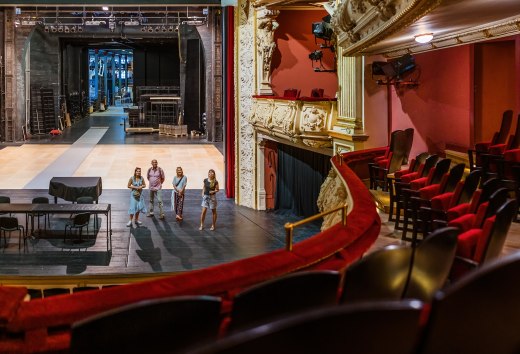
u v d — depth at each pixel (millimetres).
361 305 1604
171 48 48656
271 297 2662
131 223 17312
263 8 19672
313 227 17906
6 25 34188
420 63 13320
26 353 3088
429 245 3180
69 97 45844
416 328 1661
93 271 13117
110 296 3346
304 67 20781
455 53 13211
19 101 35250
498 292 1814
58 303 3250
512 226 7426
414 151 13547
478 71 12945
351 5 10961
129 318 2426
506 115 9984
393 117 13570
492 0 6586
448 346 1771
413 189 7797
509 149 8883
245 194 21625
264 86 20422
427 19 8141
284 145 20578
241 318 2602
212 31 34969
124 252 14664
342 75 14336
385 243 7301
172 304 2465
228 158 22906
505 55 12875
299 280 2725
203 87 39469
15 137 34938
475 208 5781
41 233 16016
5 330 3094
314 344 1565
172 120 42000
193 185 23250
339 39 14000
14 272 12922
